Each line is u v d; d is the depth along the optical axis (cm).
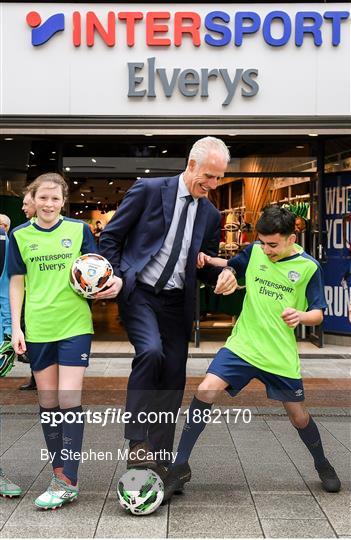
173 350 388
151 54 868
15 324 381
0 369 396
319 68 868
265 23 862
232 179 999
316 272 380
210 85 869
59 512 359
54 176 376
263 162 1000
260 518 350
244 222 1002
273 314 379
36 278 374
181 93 869
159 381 388
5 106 870
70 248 373
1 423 540
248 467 434
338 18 859
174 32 862
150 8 862
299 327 1028
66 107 870
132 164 992
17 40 865
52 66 869
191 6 862
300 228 1010
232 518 350
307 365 848
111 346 963
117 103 871
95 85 869
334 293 1004
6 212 995
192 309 383
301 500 377
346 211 991
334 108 869
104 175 993
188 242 378
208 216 386
